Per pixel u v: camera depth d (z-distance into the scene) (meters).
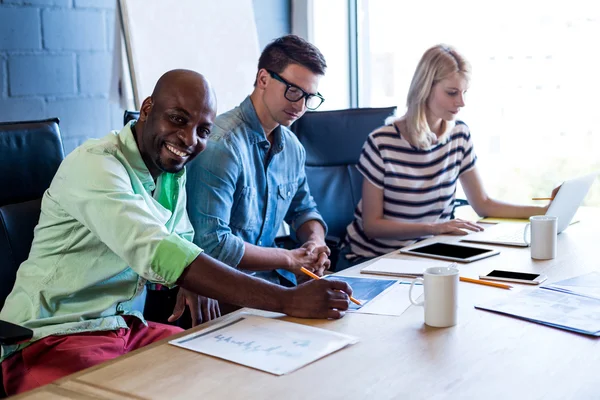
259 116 2.05
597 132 2.85
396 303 1.45
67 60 2.48
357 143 2.77
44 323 1.53
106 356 1.50
